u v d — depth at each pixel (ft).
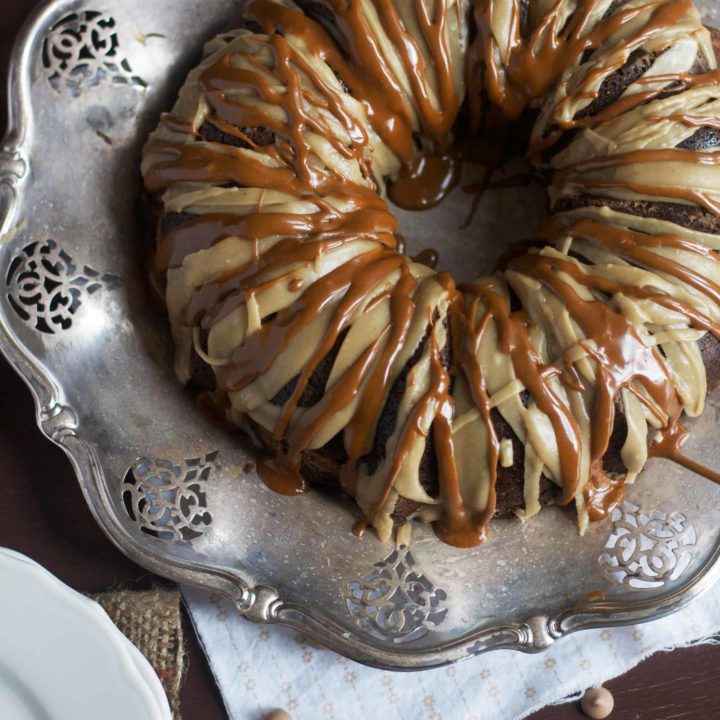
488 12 2.18
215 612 2.27
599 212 2.17
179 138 2.18
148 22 2.29
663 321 2.11
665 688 2.30
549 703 2.29
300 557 2.19
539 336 2.12
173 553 2.16
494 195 2.38
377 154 2.25
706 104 2.16
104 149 2.26
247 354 2.11
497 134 2.34
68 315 2.20
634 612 2.17
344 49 2.19
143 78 2.29
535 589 2.20
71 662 2.08
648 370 2.11
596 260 2.15
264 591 2.16
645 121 2.15
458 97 2.25
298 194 2.13
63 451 2.25
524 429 2.10
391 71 2.19
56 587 2.08
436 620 2.17
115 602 2.24
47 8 2.20
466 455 2.11
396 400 2.10
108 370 2.21
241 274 2.11
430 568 2.20
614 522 2.22
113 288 2.24
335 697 2.27
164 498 2.18
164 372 2.23
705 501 2.23
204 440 2.22
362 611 2.17
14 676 2.08
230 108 2.15
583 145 2.20
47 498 2.28
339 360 2.09
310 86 2.15
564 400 2.10
